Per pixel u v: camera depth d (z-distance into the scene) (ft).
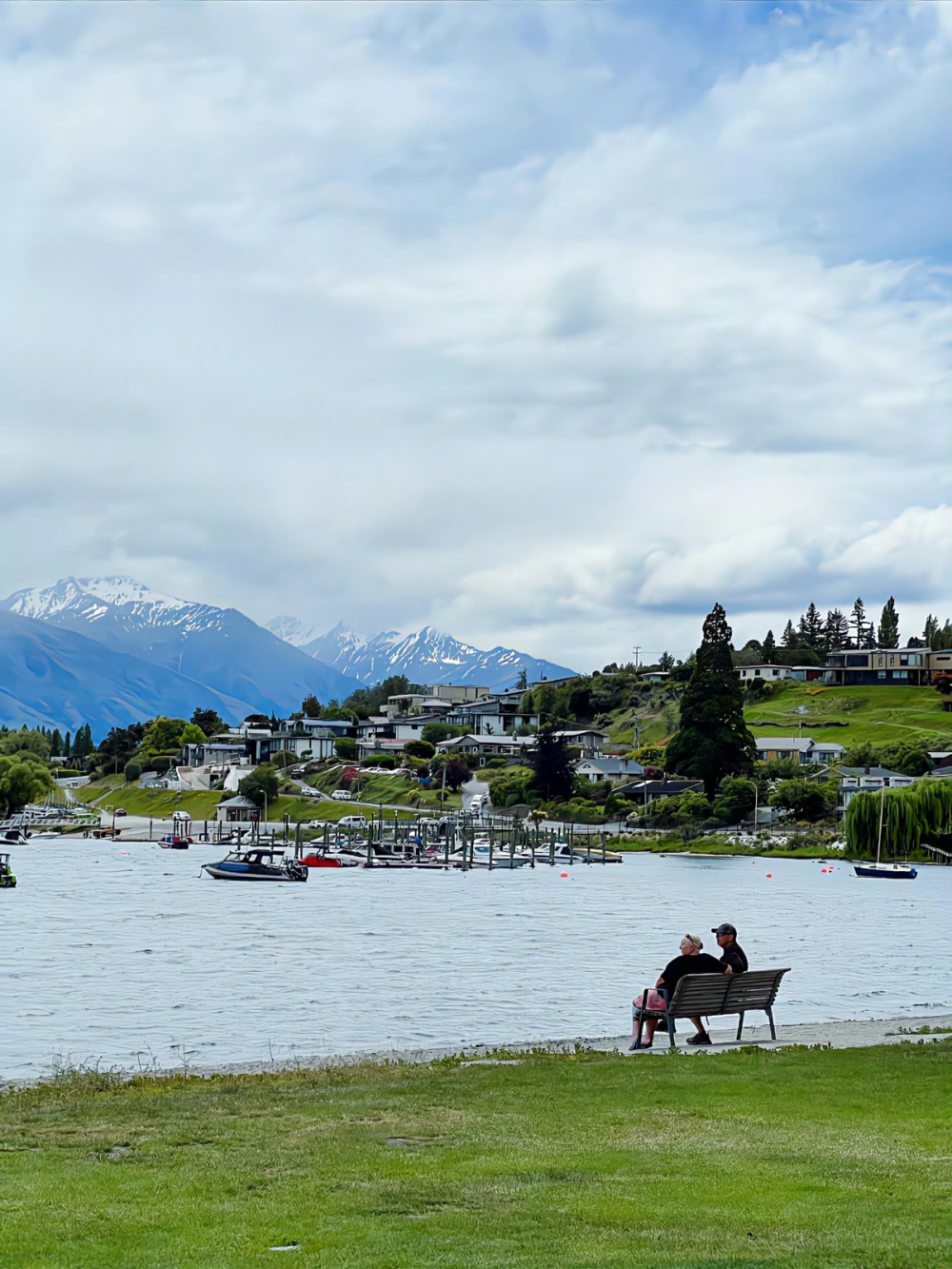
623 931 241.55
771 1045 88.22
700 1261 37.19
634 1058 81.15
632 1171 48.52
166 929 241.76
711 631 633.61
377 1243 39.19
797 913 291.79
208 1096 69.36
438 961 186.39
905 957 193.67
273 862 487.61
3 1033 118.42
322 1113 62.13
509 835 595.88
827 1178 47.24
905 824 497.05
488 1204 43.86
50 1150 53.57
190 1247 38.78
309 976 166.09
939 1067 74.08
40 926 245.65
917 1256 37.37
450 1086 70.38
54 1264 37.04
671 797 643.04
